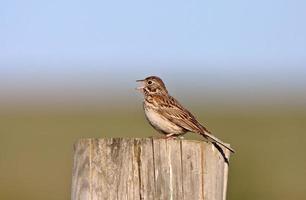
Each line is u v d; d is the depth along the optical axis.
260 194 19.47
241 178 21.27
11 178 22.44
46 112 44.53
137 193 8.37
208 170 8.61
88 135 31.45
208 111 43.00
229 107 46.19
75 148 8.56
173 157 8.48
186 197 8.49
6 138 31.22
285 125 34.38
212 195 8.64
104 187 8.37
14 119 39.66
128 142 8.40
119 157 8.38
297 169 22.36
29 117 40.91
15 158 25.95
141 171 8.39
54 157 26.09
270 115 40.22
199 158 8.56
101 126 35.34
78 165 8.48
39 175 22.84
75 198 8.48
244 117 39.03
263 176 21.45
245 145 27.08
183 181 8.48
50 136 31.69
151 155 8.41
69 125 36.25
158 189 8.40
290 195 19.36
